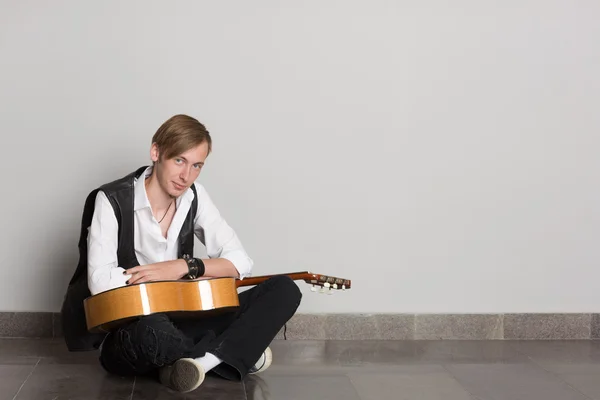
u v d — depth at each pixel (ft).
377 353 10.91
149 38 11.34
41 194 11.41
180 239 9.39
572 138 11.93
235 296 8.88
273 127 11.56
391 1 11.57
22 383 8.89
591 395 9.09
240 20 11.43
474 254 11.94
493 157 11.85
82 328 9.12
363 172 11.72
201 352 8.59
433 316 11.86
